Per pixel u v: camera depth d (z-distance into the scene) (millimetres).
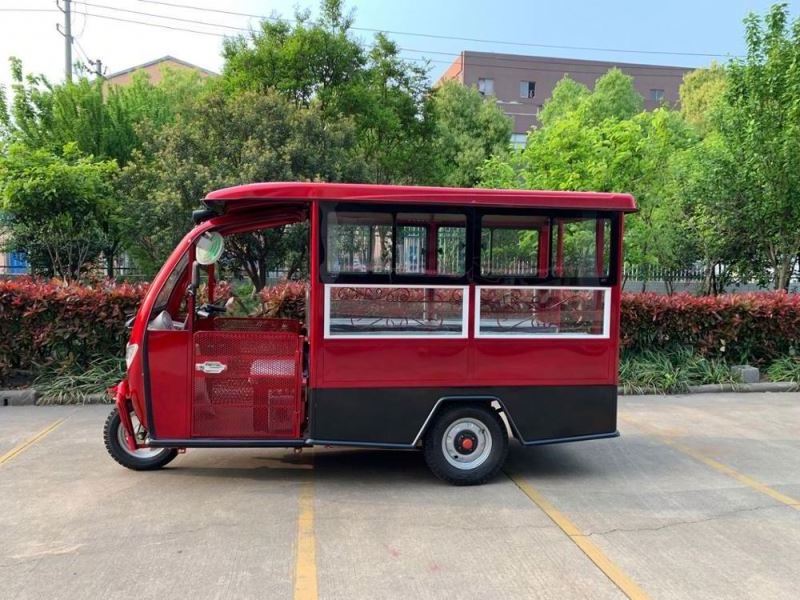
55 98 16328
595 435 5215
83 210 12250
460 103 30938
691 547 4051
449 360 5031
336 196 4855
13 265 18469
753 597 3438
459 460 5152
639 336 9430
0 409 7590
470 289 5027
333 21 17328
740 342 9719
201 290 7188
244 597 3369
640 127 12680
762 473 5570
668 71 55281
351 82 16922
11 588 3441
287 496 4852
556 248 5141
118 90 18938
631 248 12703
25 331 8062
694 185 12211
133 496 4809
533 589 3490
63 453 5871
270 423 4977
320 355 4891
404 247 4969
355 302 4926
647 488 5160
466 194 4977
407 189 4922
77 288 8305
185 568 3678
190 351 4898
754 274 13086
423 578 3594
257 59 16078
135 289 8383
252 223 5348
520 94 52594
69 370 8141
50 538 4066
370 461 5805
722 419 7516
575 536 4191
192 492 4910
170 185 11133
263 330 6117
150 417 4891
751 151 11148
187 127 12109
